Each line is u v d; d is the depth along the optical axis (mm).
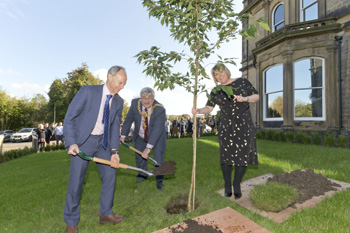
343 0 7824
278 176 2980
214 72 2574
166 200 2508
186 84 2416
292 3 9992
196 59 2273
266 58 10344
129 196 2832
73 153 1841
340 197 2318
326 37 8078
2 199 2922
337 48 7938
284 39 8984
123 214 2299
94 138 2084
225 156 2574
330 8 8375
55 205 2637
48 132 13695
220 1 1946
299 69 8914
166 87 2408
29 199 2889
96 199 2781
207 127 21766
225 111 2602
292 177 2910
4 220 2291
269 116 10656
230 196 2637
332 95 7883
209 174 3707
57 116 31547
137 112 3303
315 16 9148
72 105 1972
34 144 10383
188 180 3414
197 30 2121
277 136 8828
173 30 2273
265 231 1456
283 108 9141
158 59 2311
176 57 2324
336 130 7730
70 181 1947
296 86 9000
